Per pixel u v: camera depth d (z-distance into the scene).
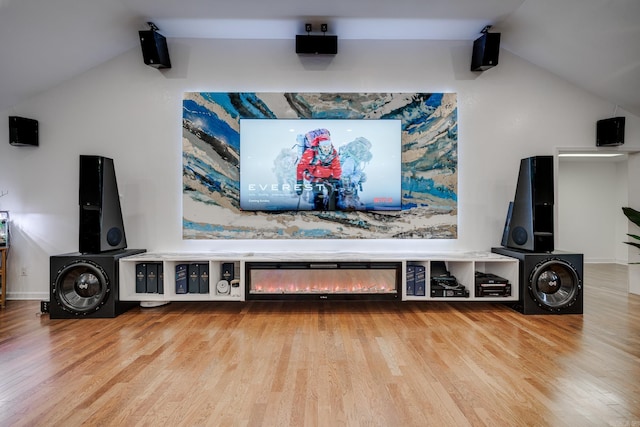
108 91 3.65
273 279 3.32
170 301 3.51
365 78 3.65
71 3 2.91
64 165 3.66
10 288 3.69
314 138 3.59
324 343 2.49
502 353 2.31
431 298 3.19
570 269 3.11
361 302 3.54
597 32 3.03
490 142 3.68
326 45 3.44
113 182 3.34
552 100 3.69
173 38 3.62
